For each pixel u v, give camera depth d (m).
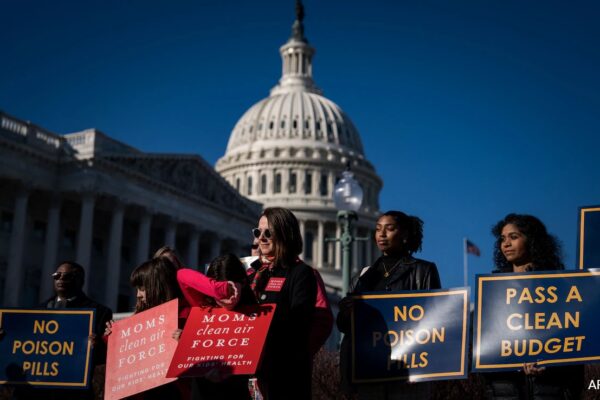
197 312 9.66
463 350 9.90
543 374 9.66
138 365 10.39
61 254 76.62
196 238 86.19
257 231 10.02
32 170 69.00
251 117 165.62
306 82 176.25
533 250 10.37
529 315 9.78
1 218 70.75
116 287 72.19
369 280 11.19
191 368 9.24
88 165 70.75
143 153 77.69
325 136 160.25
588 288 9.78
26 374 12.05
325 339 9.60
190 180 86.00
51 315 12.23
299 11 181.25
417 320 10.09
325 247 149.25
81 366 12.04
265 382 9.54
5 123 67.75
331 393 19.16
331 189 154.25
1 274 69.88
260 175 154.88
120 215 73.88
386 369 10.00
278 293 9.63
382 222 11.29
